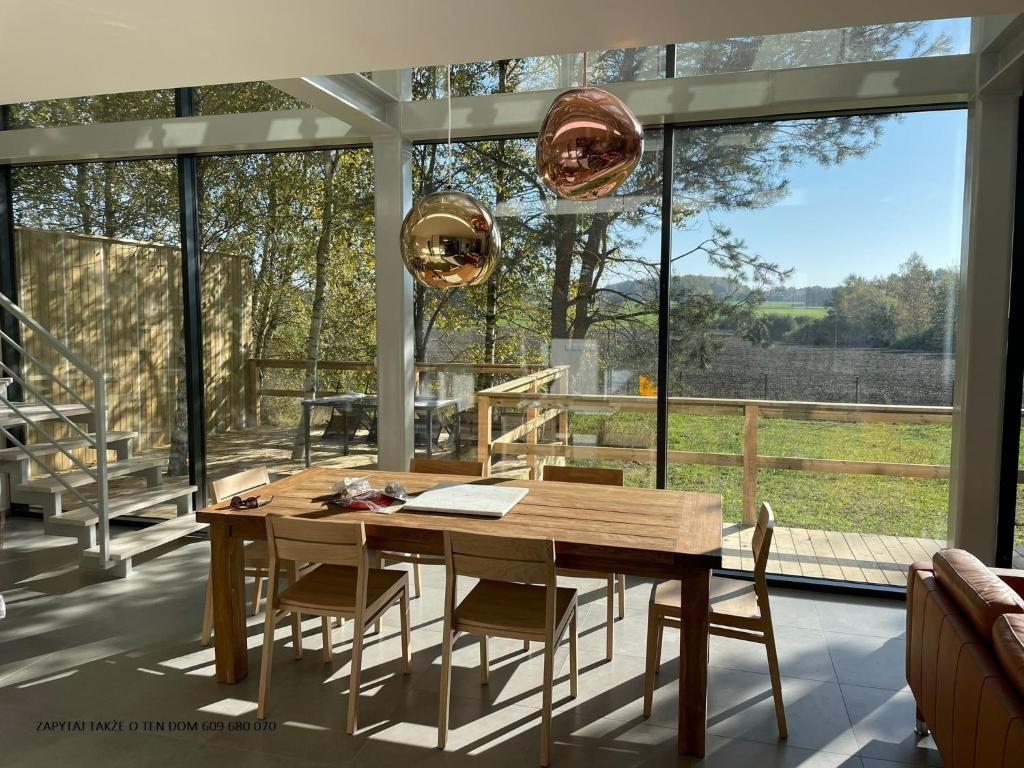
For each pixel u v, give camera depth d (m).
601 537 2.84
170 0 2.10
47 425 5.84
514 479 3.87
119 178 5.59
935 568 2.79
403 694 3.18
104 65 2.70
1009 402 4.01
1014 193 3.86
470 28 2.36
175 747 2.78
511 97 4.69
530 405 4.99
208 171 5.44
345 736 2.85
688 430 4.70
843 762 2.70
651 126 4.57
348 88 4.29
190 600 4.28
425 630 3.83
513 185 4.91
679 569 2.73
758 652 3.60
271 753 2.74
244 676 3.35
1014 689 1.95
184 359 5.60
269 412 5.48
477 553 2.75
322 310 5.32
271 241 5.37
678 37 2.47
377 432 5.21
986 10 2.21
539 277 4.91
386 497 3.41
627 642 3.70
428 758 2.71
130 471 5.29
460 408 5.14
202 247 5.50
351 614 2.94
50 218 5.77
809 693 3.20
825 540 4.48
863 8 2.21
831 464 4.45
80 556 5.00
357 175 5.16
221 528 3.20
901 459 4.34
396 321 5.02
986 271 3.92
